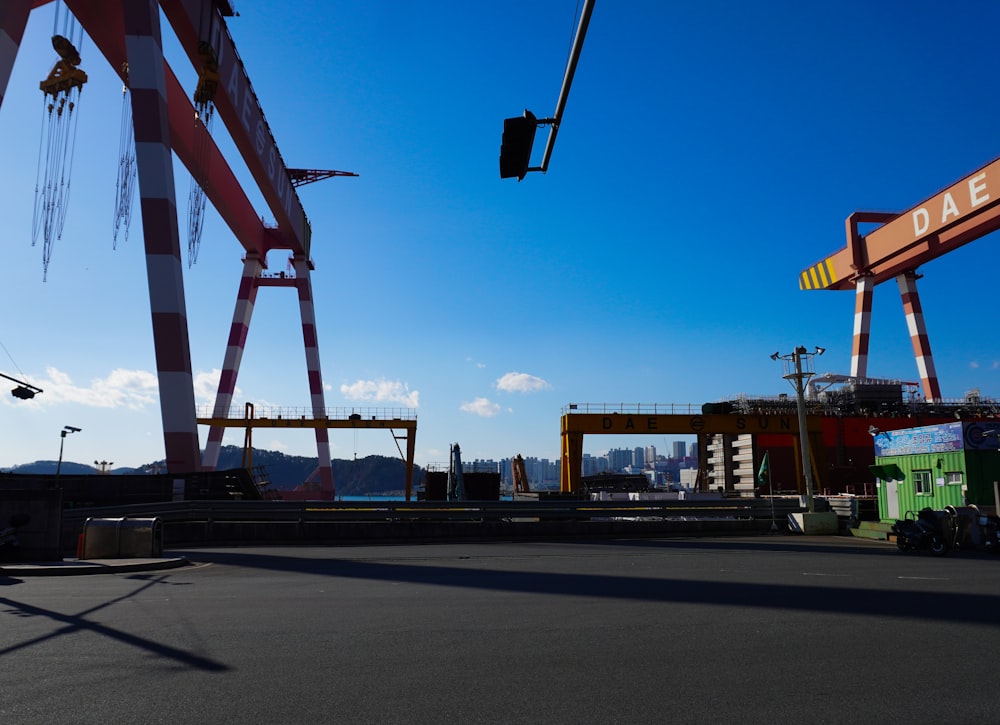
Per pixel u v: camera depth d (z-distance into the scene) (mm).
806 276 83500
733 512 31312
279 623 9125
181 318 40969
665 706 5531
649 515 30719
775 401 59312
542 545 25500
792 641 7938
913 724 5121
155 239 40719
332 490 88688
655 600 11172
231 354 88000
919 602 10828
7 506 18312
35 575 16078
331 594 12148
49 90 45031
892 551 22203
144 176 40969
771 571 15797
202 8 49562
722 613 9867
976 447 27438
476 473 50969
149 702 5621
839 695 5832
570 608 10391
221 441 81812
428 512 28219
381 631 8578
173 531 26312
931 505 29359
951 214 59531
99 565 16734
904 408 61781
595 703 5609
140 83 41562
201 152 60438
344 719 5207
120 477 30641
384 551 22891
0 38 37469
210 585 13656
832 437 59000
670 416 51781
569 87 8180
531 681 6250
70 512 26297
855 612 9898
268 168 69812
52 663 6906
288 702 5621
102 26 47094
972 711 5414
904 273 81750
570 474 51125
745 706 5527
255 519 27484
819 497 33281
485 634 8391
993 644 7762
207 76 50812
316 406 92375
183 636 8258
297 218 88875
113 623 9117
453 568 17031
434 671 6602
